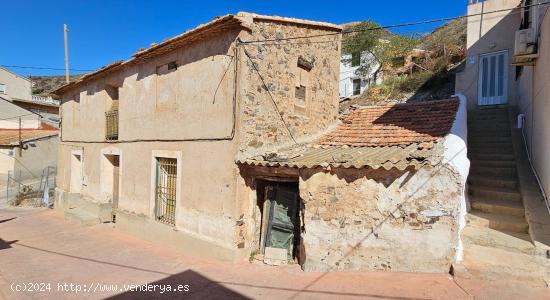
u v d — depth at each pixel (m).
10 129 25.28
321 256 6.26
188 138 8.36
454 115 8.12
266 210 7.73
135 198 10.26
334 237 6.18
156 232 9.24
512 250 5.62
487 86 12.45
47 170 21.31
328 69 9.83
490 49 12.45
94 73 11.95
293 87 8.55
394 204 5.78
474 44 12.84
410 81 17.91
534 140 7.73
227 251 7.22
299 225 7.39
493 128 9.95
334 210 6.18
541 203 6.41
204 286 5.98
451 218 5.44
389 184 5.81
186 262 7.41
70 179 14.80
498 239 5.79
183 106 8.58
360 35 21.88
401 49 20.81
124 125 10.88
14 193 19.67
